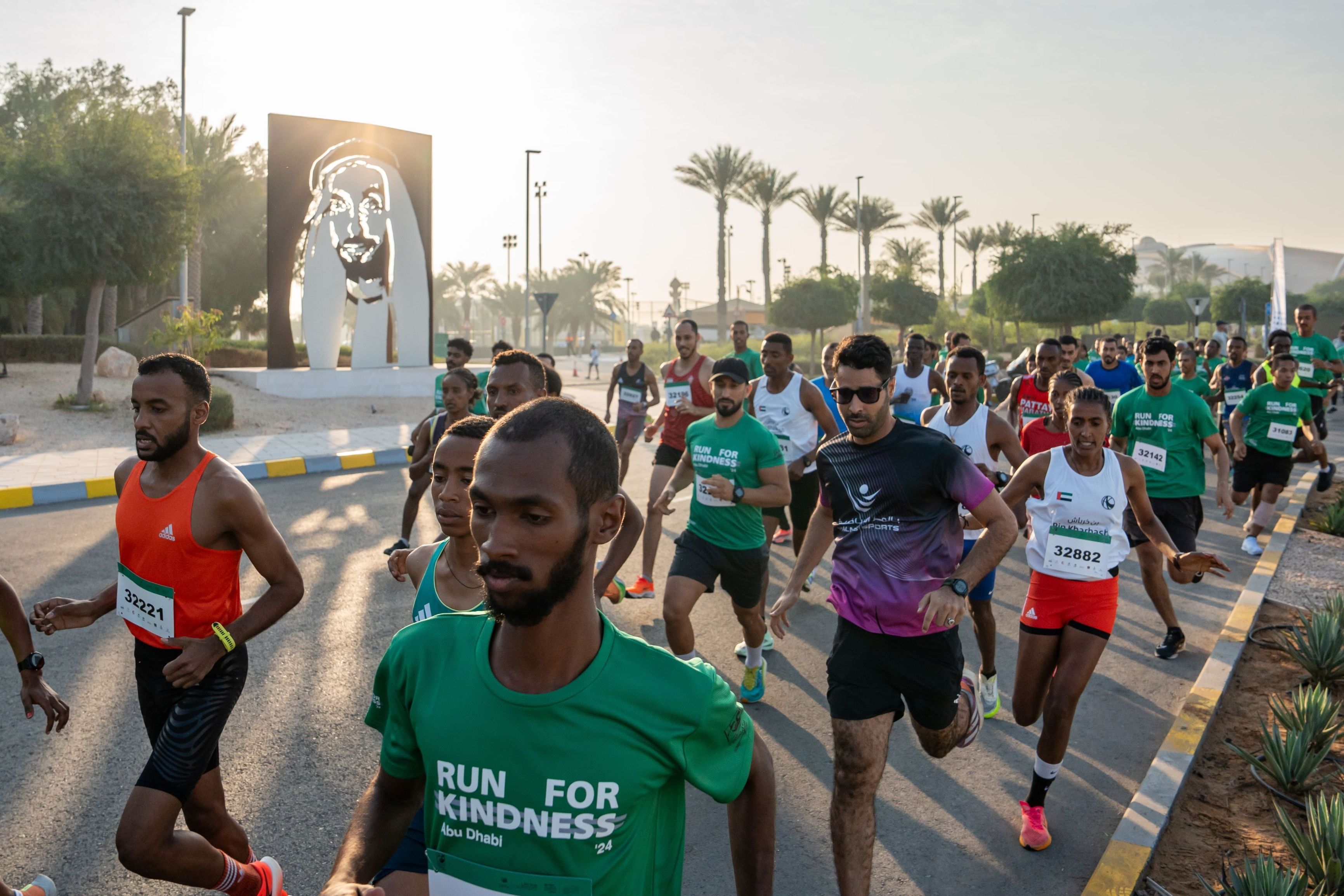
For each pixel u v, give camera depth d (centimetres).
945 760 468
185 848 280
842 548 349
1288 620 668
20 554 836
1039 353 851
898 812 416
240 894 298
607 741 143
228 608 302
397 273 2323
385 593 715
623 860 147
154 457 286
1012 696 532
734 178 5238
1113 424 664
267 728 477
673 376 868
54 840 375
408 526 792
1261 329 6825
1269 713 511
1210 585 784
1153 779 420
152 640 298
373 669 561
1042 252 4547
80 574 769
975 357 538
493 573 132
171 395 284
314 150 2203
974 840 393
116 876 352
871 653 338
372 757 448
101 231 1705
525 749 143
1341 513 970
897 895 353
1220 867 366
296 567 308
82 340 2522
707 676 154
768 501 480
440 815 150
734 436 489
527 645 142
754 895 169
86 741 464
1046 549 411
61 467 1262
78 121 1831
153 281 1877
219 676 295
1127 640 648
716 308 10944
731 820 174
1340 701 514
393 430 1734
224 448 1467
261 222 4091
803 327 5166
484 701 144
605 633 149
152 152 1823
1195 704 504
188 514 288
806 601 734
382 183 2277
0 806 400
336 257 2230
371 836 164
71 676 549
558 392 584
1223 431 1384
